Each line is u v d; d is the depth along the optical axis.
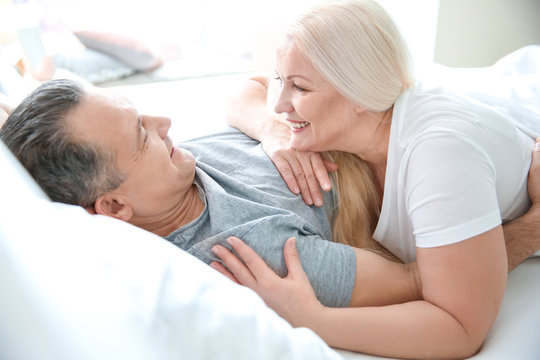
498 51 2.50
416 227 0.84
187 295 0.56
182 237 0.88
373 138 0.97
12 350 0.44
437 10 2.32
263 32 1.84
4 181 0.62
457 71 1.72
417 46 2.41
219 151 1.09
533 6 2.40
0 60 1.46
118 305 0.51
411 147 0.87
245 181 1.00
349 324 0.77
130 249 0.62
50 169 0.78
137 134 0.84
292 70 0.91
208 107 1.71
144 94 1.88
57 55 2.30
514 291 0.93
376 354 0.79
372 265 0.89
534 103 1.34
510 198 0.97
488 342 0.83
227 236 0.85
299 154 1.04
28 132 0.77
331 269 0.87
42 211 0.61
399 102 0.92
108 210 0.86
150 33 2.48
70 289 0.50
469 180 0.79
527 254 0.96
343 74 0.88
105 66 2.36
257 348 0.54
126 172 0.83
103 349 0.45
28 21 2.15
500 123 0.93
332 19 0.88
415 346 0.77
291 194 1.01
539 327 0.83
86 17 2.37
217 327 0.53
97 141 0.80
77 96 0.80
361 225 1.07
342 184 1.06
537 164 0.99
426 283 0.82
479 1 2.34
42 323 0.45
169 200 0.90
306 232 0.92
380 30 0.89
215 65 2.51
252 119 1.17
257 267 0.81
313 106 0.92
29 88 1.31
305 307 0.78
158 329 0.50
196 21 2.54
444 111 0.88
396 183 0.93
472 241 0.78
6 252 0.50
